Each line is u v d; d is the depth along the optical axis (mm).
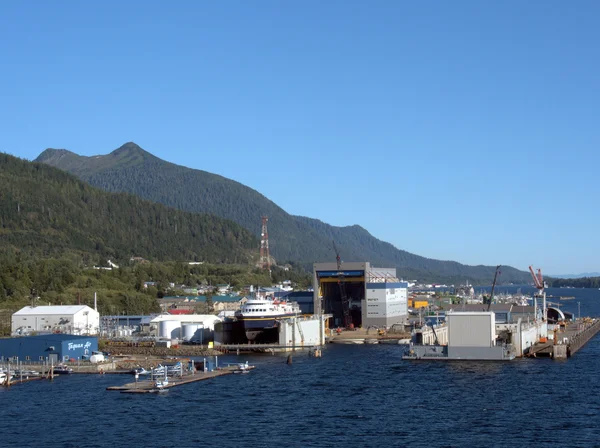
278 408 127000
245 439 105750
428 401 132500
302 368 180000
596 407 125750
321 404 130375
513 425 113000
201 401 133875
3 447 103938
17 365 179500
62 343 184375
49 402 134750
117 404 131750
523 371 169250
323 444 102688
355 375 165750
